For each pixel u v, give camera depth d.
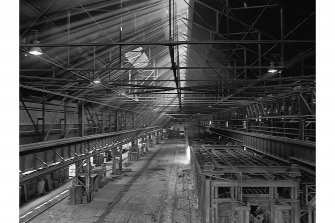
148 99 30.58
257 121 29.02
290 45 11.68
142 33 16.41
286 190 15.10
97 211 19.67
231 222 13.08
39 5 10.84
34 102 18.22
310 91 17.03
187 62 22.84
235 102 28.22
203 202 14.80
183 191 24.92
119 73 20.58
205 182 14.45
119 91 21.16
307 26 10.36
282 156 18.88
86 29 14.20
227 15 10.95
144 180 29.67
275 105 23.78
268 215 14.15
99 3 12.60
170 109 46.44
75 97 19.70
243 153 23.77
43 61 15.70
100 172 27.89
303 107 17.70
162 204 21.22
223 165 17.97
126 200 22.36
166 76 26.81
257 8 10.45
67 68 12.86
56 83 18.97
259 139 23.98
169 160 44.06
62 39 14.22
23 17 11.12
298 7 9.12
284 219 13.38
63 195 23.39
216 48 15.98
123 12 14.14
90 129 25.78
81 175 21.98
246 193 15.60
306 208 14.05
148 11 14.72
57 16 12.30
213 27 13.32
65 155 18.05
